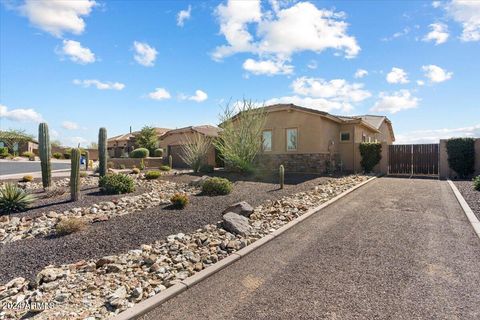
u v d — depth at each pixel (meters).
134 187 12.09
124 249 5.40
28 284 4.10
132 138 43.09
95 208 8.63
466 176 15.30
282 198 9.55
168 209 8.26
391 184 12.63
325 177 15.01
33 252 5.32
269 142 19.06
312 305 3.42
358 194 10.34
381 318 3.12
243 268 4.57
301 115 17.67
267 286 3.94
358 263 4.55
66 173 20.25
